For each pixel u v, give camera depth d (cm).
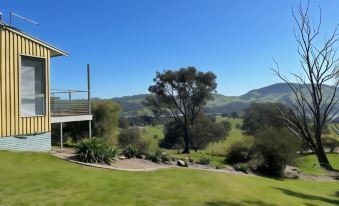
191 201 1095
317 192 1812
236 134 7675
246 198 1257
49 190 1039
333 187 2075
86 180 1186
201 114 6512
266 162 2386
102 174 1304
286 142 2347
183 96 6278
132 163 1645
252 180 1748
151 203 1026
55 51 1686
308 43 3209
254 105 6103
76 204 943
